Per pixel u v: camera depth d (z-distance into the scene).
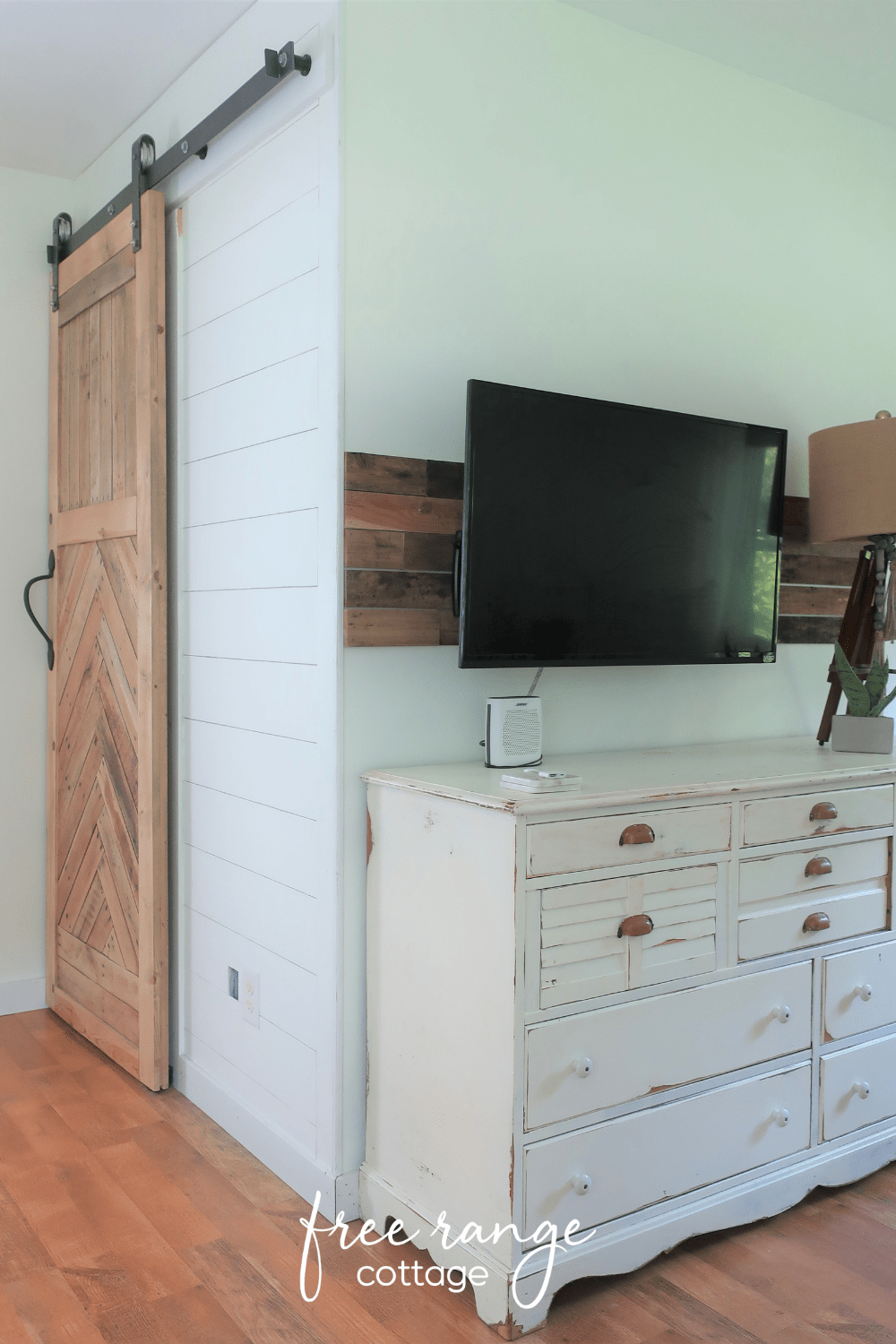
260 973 2.27
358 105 1.98
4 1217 2.00
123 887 2.71
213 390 2.44
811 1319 1.71
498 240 2.19
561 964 1.73
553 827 1.70
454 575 2.10
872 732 2.36
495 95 2.17
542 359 2.27
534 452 2.06
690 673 2.56
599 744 2.40
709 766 2.14
